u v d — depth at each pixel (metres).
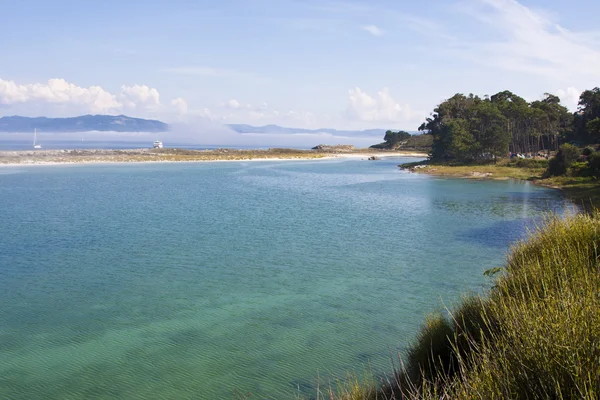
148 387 11.46
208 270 22.69
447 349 9.09
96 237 30.69
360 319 16.02
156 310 17.12
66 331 15.13
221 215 40.66
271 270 22.67
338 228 34.38
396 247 27.81
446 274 21.67
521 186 67.25
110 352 13.55
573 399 4.16
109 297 18.62
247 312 16.89
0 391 11.29
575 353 4.52
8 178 76.19
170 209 44.22
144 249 27.17
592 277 6.85
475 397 4.78
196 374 12.12
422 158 168.88
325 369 12.26
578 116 124.25
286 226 35.19
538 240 11.55
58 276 21.61
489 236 31.16
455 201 50.97
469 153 110.50
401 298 18.27
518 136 128.75
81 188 62.88
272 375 12.00
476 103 133.62
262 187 66.94
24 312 16.91
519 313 5.92
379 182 75.56
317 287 19.91
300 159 156.00
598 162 67.25
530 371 4.66
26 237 30.69
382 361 12.58
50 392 11.24
